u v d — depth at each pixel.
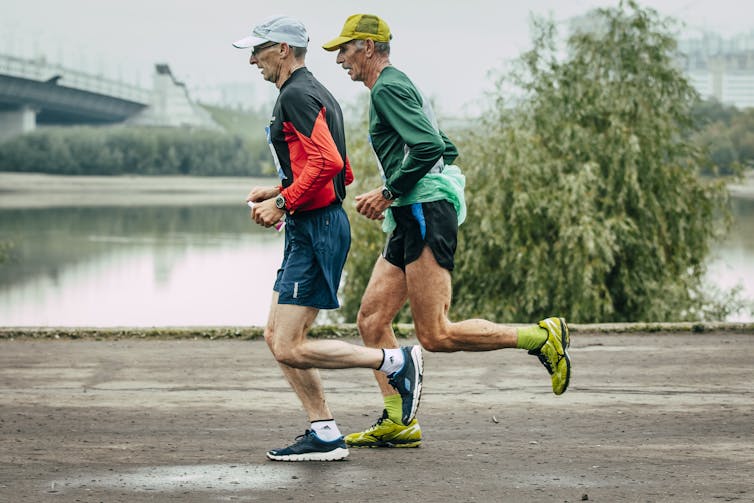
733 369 6.75
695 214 19.81
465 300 19.03
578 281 17.97
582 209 18.30
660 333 8.16
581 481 4.39
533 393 6.09
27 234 53.53
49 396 6.05
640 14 19.94
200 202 84.31
